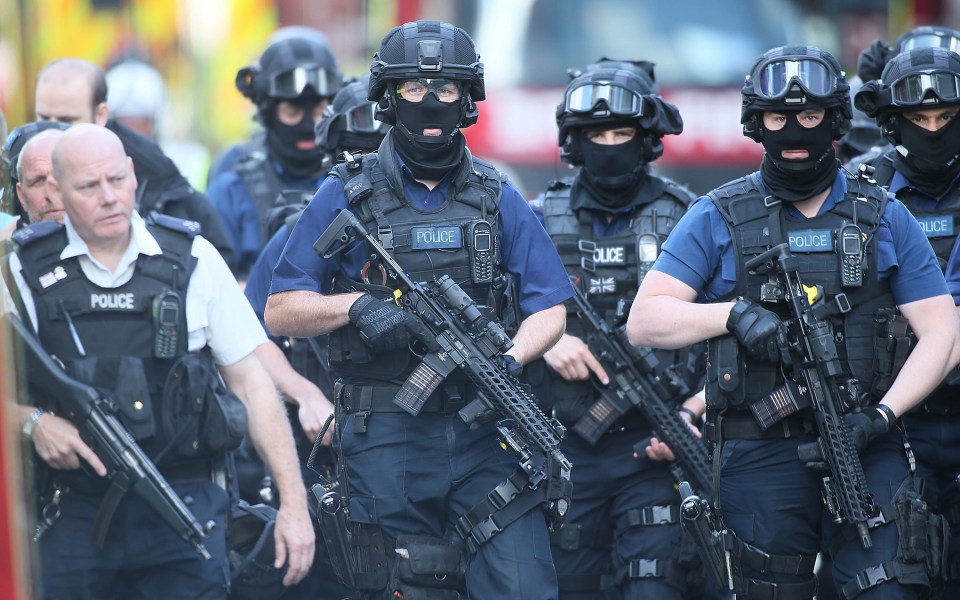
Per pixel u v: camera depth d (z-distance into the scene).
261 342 22.16
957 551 25.86
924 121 25.48
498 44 51.31
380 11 59.44
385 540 21.94
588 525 26.41
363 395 21.89
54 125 23.97
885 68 26.00
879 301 22.47
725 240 22.41
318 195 22.12
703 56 51.03
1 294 16.23
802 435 22.20
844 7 51.81
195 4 68.56
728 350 22.02
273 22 69.81
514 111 50.72
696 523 22.34
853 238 22.14
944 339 22.28
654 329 22.39
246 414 21.80
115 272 21.16
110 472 20.70
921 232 22.61
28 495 20.47
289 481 22.27
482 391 21.53
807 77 21.80
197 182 60.03
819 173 22.28
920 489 22.55
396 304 21.66
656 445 25.78
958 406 25.45
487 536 21.42
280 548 22.20
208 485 21.77
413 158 21.86
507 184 22.44
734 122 50.56
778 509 22.33
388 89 21.66
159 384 21.27
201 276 21.58
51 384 20.59
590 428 25.81
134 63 43.75
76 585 20.91
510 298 22.39
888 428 21.89
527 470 21.42
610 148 25.84
